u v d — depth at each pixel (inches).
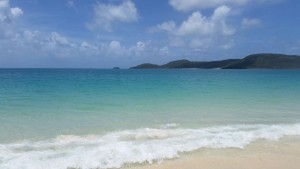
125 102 774.5
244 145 376.5
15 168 285.9
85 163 304.7
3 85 1339.8
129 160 315.9
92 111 625.0
